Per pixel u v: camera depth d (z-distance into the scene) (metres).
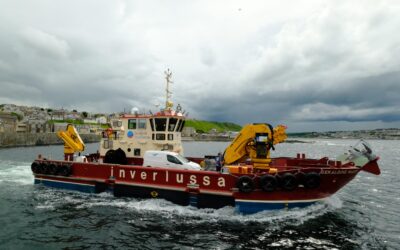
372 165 12.66
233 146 13.82
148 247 9.53
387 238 10.79
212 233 10.78
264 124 12.97
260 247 9.72
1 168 27.72
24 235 10.38
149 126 16.73
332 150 97.12
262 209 12.59
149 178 14.25
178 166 14.27
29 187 18.02
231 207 12.77
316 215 12.95
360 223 12.42
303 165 15.30
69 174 16.52
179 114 16.78
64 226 11.33
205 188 13.07
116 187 15.08
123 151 16.86
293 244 10.02
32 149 69.06
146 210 13.30
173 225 11.53
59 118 164.88
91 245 9.60
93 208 13.62
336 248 9.80
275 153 78.62
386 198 17.92
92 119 176.50
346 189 20.98
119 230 10.96
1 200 14.99
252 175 12.55
